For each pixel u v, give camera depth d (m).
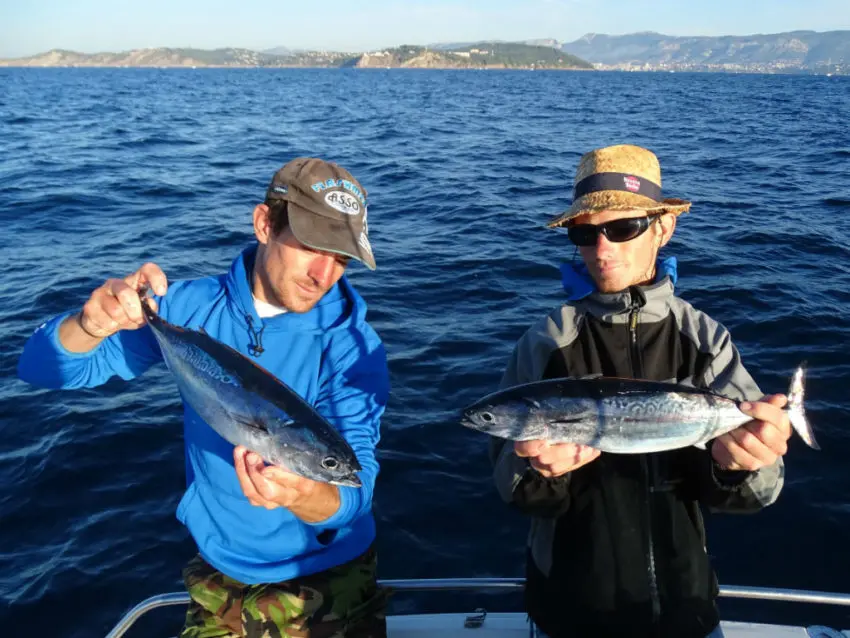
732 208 15.03
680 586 2.52
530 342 2.82
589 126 35.84
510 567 4.96
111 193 16.70
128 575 4.92
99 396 7.08
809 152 25.08
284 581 2.71
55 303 9.27
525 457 2.43
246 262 2.83
